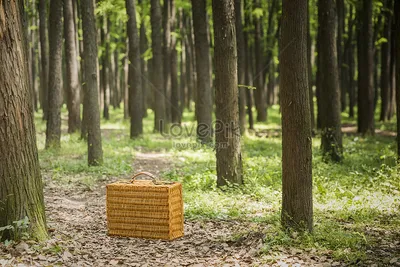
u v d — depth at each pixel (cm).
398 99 1430
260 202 1149
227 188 1249
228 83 1259
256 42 3506
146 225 853
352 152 1981
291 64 802
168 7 3089
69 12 2630
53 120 2089
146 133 2892
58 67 2073
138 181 891
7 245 721
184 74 4462
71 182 1423
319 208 1055
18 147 744
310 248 763
